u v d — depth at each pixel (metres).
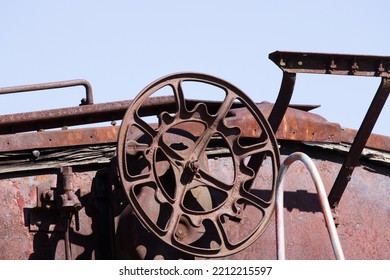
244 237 12.02
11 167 11.38
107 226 11.51
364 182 13.32
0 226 11.23
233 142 11.49
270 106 12.41
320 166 12.97
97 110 11.85
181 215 11.01
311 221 12.63
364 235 13.07
